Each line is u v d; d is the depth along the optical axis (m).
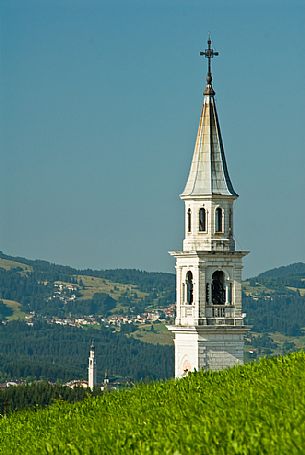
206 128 189.12
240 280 185.25
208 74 189.62
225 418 90.31
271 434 82.19
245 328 184.00
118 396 122.50
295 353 118.75
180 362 184.88
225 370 122.69
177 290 186.38
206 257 184.38
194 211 187.12
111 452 92.38
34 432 114.81
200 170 188.12
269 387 99.88
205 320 183.75
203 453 83.50
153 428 95.12
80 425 109.31
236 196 187.50
